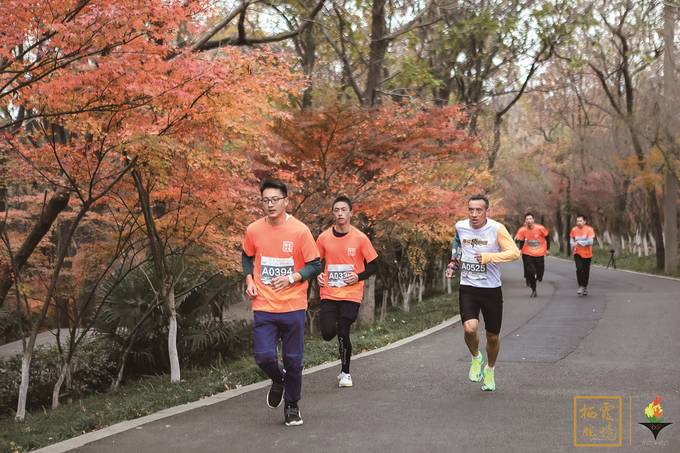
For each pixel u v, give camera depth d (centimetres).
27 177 886
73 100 687
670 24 2547
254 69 783
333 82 1794
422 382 759
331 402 672
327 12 1470
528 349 971
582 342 1024
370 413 620
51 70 627
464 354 949
